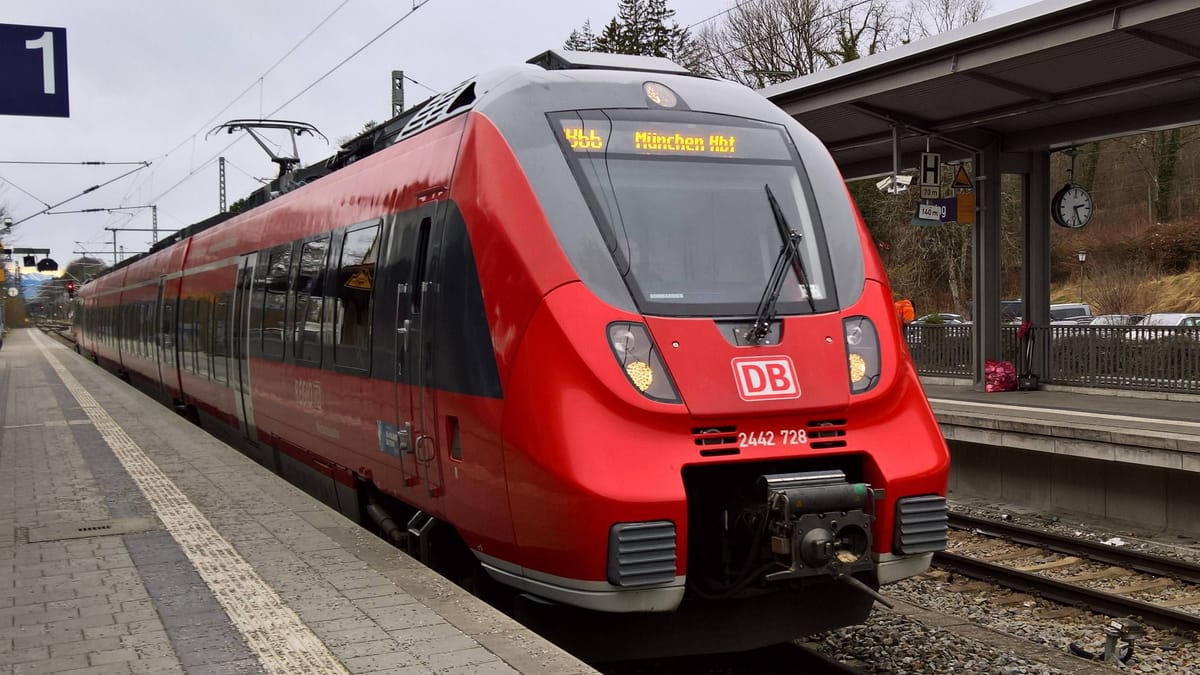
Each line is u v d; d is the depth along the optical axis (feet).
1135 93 43.24
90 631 17.06
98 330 118.11
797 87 47.80
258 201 44.62
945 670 20.81
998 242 52.90
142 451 39.68
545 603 18.53
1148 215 158.30
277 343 34.73
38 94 40.63
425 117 25.71
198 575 20.59
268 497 29.25
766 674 20.54
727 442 17.56
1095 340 49.44
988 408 44.34
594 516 16.63
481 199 19.66
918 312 148.25
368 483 27.48
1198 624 23.31
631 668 20.90
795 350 18.54
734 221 19.97
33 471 35.12
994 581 28.45
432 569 21.94
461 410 19.54
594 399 17.20
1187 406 42.68
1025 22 37.45
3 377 98.58
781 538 17.22
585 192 19.15
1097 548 30.73
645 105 20.89
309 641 16.33
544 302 17.90
